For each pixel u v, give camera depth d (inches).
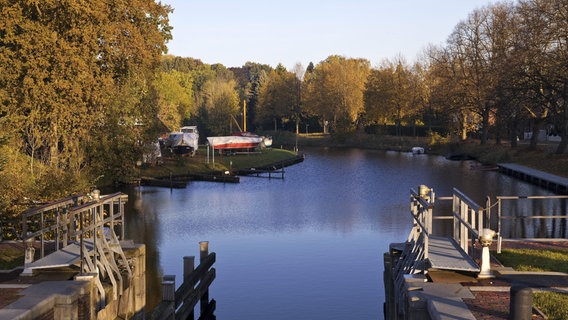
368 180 2235.5
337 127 4736.7
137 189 2055.9
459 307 403.2
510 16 2802.7
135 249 667.4
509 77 2203.5
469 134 3806.6
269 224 1357.0
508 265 559.2
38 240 817.5
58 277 537.6
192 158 3004.4
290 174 2559.1
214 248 1104.2
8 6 1323.8
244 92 7116.1
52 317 454.6
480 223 494.3
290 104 5649.6
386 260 748.6
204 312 729.0
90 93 1445.6
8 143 1125.1
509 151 2731.3
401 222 1355.8
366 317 700.7
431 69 3885.3
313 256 1021.8
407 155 3550.7
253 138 3494.1
